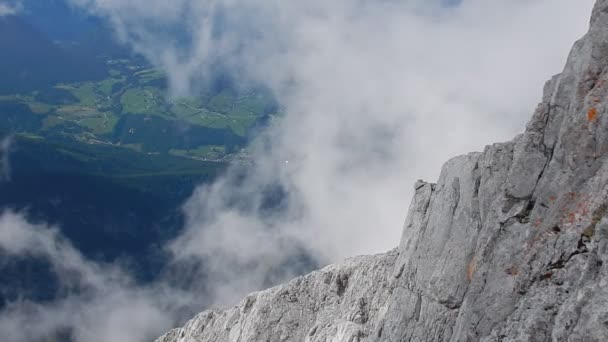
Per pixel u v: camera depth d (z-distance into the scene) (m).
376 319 61.88
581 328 27.16
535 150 37.78
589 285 28.45
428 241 48.00
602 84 33.62
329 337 64.44
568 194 33.47
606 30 34.78
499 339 33.06
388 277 67.88
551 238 33.19
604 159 32.53
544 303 31.30
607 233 29.08
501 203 38.78
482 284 37.94
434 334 43.47
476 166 46.75
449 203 47.44
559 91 37.22
